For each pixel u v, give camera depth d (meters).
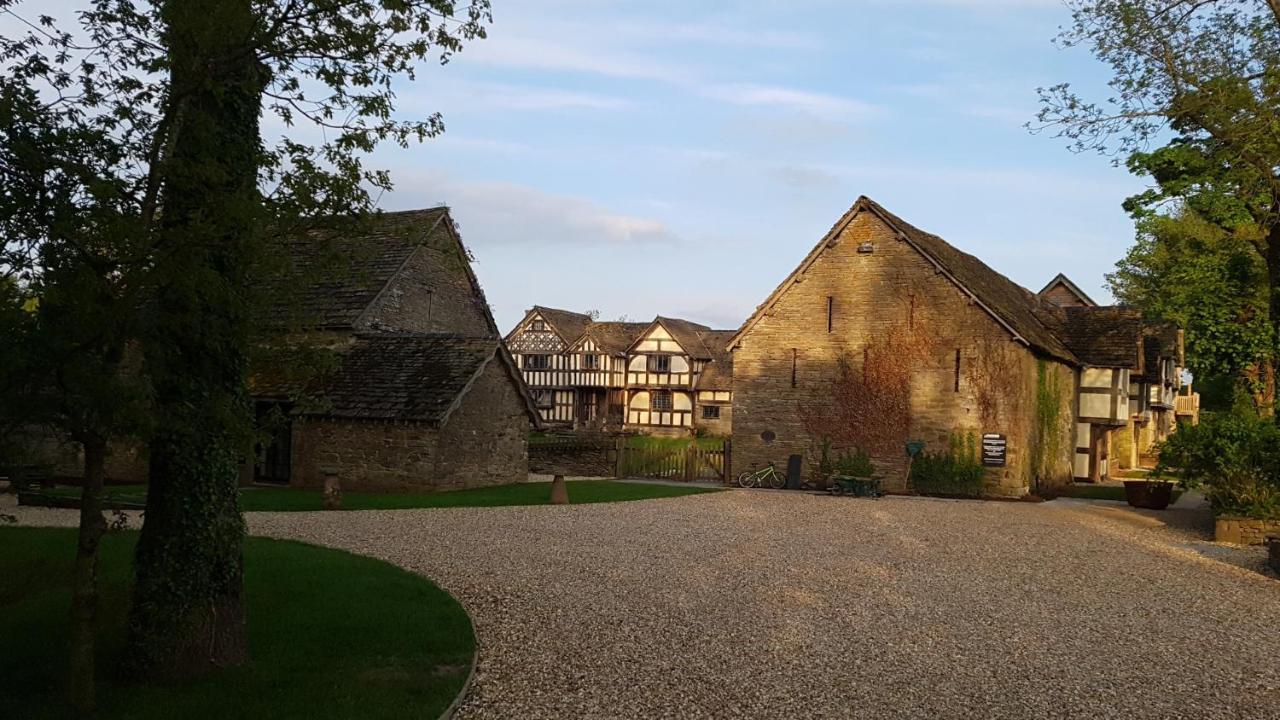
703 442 59.03
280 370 7.82
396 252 30.25
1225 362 36.38
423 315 31.48
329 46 7.20
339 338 28.22
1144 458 46.72
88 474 6.91
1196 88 17.14
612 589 12.28
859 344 29.91
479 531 17.19
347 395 25.98
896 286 29.45
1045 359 30.52
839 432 29.91
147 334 6.51
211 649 8.14
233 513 8.19
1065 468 33.19
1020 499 27.25
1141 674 8.99
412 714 7.32
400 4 7.20
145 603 7.85
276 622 9.84
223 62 7.00
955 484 28.16
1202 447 20.36
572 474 36.09
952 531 19.41
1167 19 17.12
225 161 7.21
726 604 11.56
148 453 7.89
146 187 6.61
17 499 20.81
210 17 6.42
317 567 12.70
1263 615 11.88
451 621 10.16
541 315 69.44
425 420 24.52
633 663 8.98
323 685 7.93
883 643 9.88
